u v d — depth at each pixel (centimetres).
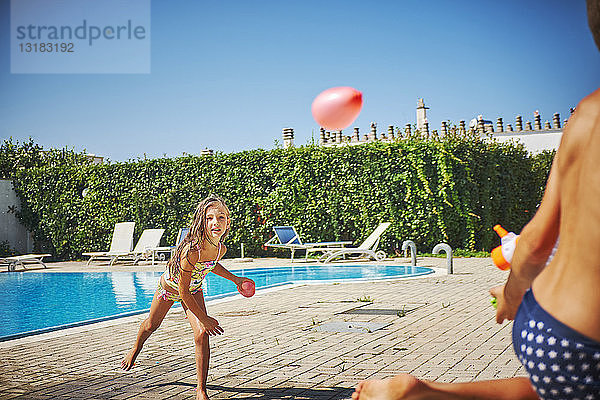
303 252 2011
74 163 2680
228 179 2072
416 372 487
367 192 1922
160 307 454
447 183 1900
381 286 1124
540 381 151
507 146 2133
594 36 148
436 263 1639
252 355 570
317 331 682
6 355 586
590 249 141
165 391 452
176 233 2133
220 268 455
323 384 462
